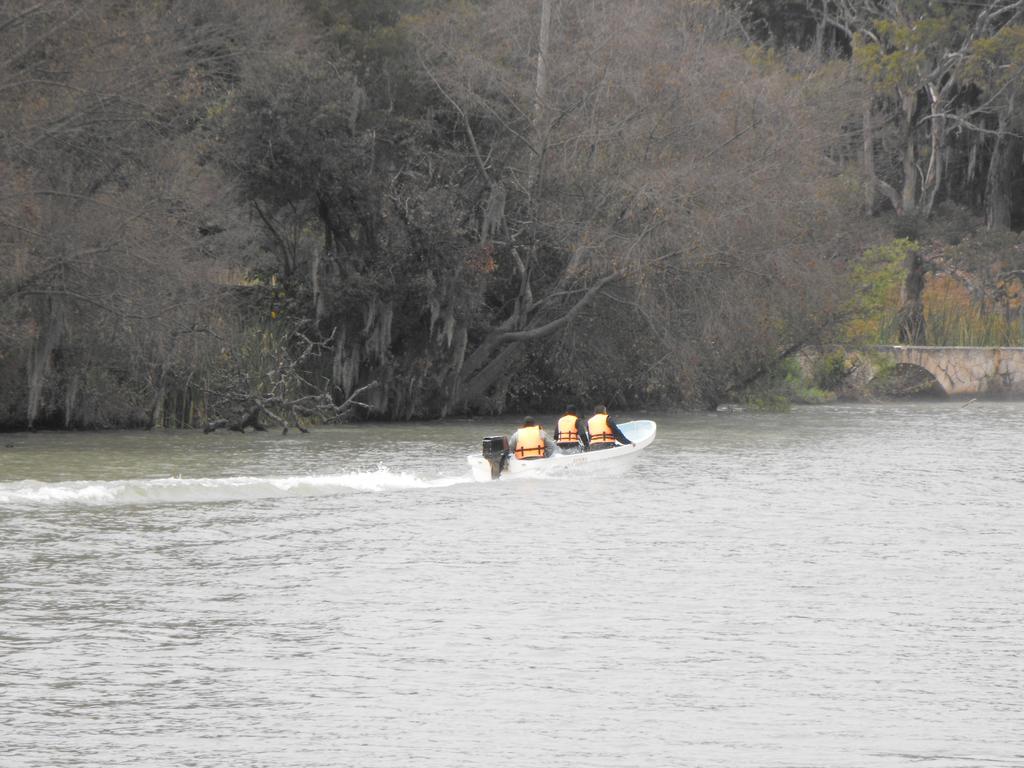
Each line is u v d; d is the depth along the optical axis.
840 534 83.31
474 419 170.88
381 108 167.75
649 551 76.44
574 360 178.62
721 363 182.12
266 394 147.12
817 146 190.12
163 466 111.00
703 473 115.94
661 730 44.25
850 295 199.00
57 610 60.16
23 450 121.62
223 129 153.25
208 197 145.00
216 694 47.81
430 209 156.62
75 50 135.12
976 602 63.50
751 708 46.66
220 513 88.88
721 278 170.38
